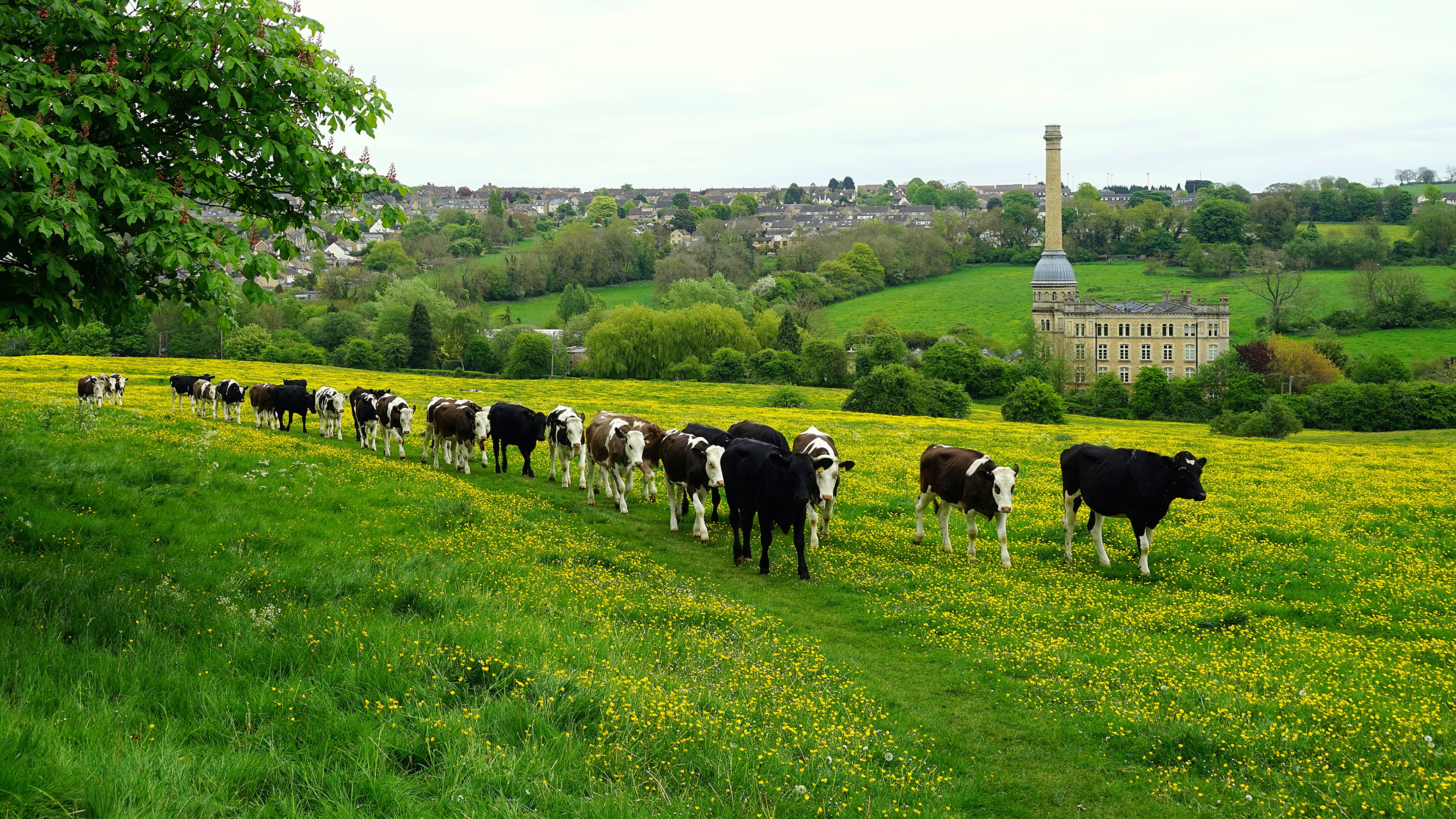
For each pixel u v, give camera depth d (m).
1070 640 14.26
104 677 9.30
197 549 15.05
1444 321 155.12
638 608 14.42
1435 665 13.59
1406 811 8.82
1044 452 38.31
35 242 11.59
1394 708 11.41
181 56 12.12
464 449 27.25
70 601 11.30
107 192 11.30
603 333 120.38
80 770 7.24
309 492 20.22
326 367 94.69
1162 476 18.53
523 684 10.17
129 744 7.89
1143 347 159.50
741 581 17.31
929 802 8.89
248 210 14.43
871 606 15.88
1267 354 122.56
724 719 10.05
